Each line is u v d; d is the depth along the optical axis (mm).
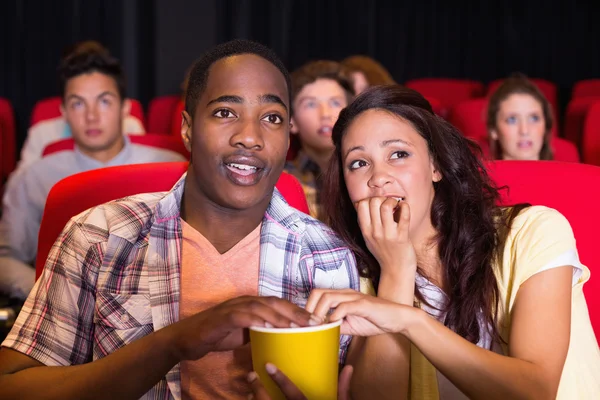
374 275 1376
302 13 5859
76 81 2543
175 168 1464
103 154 2594
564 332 1211
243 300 988
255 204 1192
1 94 5195
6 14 5141
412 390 1315
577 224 1428
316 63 2656
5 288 2254
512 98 3072
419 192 1322
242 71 1165
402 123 1336
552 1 6086
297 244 1295
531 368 1138
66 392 1056
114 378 1033
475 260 1345
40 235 1422
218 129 1158
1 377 1125
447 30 6109
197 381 1217
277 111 1178
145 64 5469
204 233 1250
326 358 945
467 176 1393
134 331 1205
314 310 1093
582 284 1339
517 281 1279
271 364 938
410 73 6117
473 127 3639
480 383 1103
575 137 3734
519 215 1353
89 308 1220
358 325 1116
